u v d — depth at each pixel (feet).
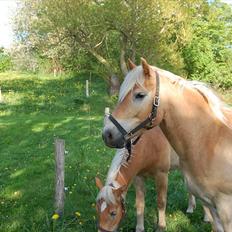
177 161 19.08
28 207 22.22
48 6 67.36
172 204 21.68
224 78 83.15
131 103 11.43
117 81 70.85
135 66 11.98
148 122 11.60
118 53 73.31
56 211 20.27
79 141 39.04
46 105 63.05
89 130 44.06
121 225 19.19
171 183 24.86
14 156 34.06
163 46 69.51
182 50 82.89
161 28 69.00
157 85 11.60
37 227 19.10
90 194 23.76
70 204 21.91
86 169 28.78
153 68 12.11
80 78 99.40
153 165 17.97
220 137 12.63
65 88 83.15
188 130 12.32
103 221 14.24
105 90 79.41
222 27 85.51
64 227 18.63
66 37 71.56
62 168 20.70
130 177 16.83
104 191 14.39
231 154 12.48
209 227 19.06
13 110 58.49
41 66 116.26
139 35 66.95
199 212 20.90
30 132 43.93
